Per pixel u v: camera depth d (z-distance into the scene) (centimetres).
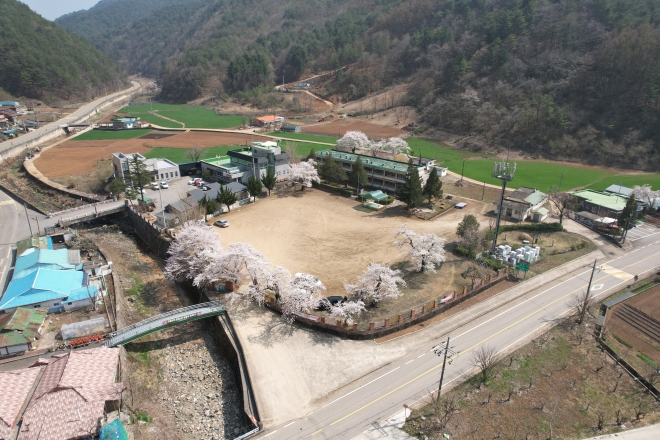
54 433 3588
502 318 5484
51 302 5700
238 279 5966
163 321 5206
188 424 4238
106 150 15100
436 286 6275
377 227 8494
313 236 8106
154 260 7775
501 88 17450
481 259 6950
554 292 6075
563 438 3794
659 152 12800
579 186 11219
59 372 4134
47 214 8931
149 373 4900
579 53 17300
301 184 11062
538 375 4522
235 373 4853
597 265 6869
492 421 3947
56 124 19312
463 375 4516
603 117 14488
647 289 6116
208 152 14888
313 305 5394
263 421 4003
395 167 10519
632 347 4991
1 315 5466
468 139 16212
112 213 9231
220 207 9238
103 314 5709
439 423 3906
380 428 3894
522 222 8656
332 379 4506
